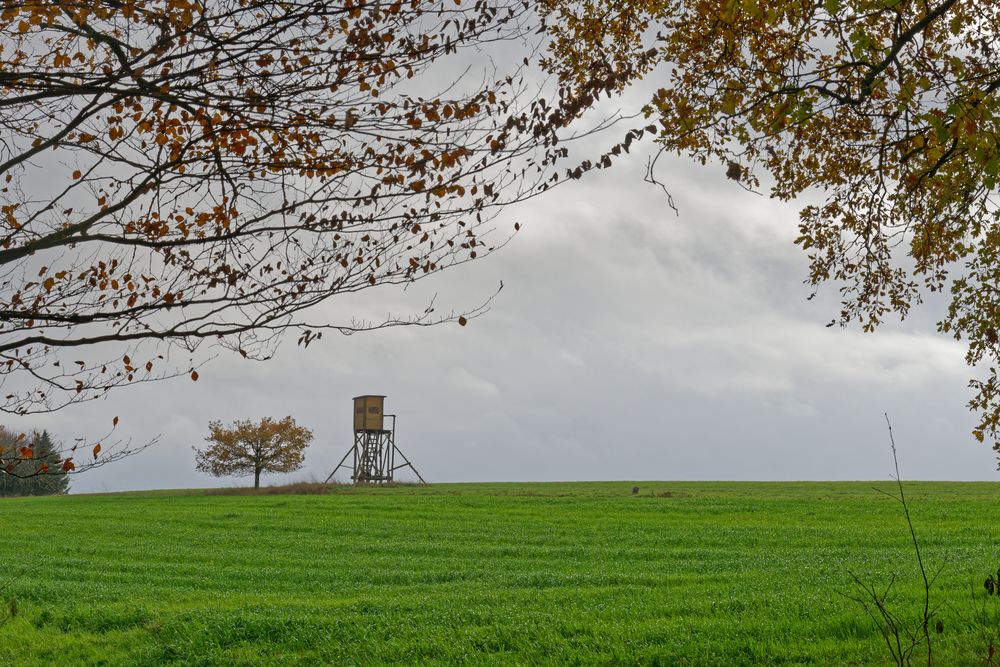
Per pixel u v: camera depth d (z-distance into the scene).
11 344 8.89
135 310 9.23
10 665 15.80
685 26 10.65
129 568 27.52
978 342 13.88
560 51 11.45
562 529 35.88
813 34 9.47
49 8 7.72
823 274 14.14
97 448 9.62
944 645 11.98
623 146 8.86
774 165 12.62
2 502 61.72
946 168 10.90
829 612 14.64
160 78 8.21
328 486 70.12
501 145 8.85
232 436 83.44
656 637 13.88
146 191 9.15
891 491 52.25
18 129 9.33
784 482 72.38
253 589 23.14
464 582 22.64
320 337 9.53
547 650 13.86
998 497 45.84
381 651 14.58
